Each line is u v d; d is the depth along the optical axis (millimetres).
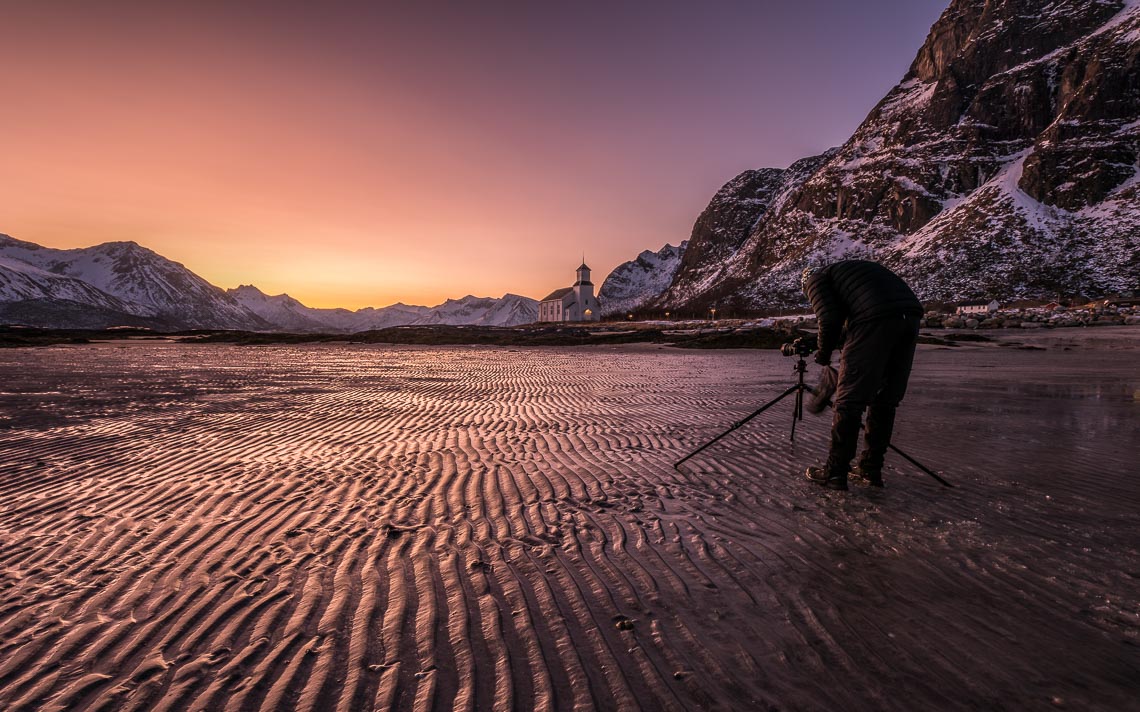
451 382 15445
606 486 5051
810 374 16984
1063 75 154125
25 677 2211
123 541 3734
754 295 160375
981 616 2672
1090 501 4438
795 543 3643
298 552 3529
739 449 6574
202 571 3242
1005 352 28766
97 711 1998
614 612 2762
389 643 2469
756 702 2059
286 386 14555
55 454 6496
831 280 5078
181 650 2414
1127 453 6156
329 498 4711
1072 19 169750
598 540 3732
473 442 7141
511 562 3375
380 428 8266
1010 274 110688
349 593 2957
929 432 7438
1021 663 2279
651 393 12516
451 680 2199
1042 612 2703
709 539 3730
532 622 2664
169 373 18781
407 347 43969
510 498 4703
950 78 183500
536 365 22484
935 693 2098
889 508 4336
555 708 2023
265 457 6312
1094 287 97938
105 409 10359
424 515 4266
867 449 5043
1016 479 5117
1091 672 2213
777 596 2912
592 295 174500
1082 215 122500
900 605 2797
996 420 8375
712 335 44844
